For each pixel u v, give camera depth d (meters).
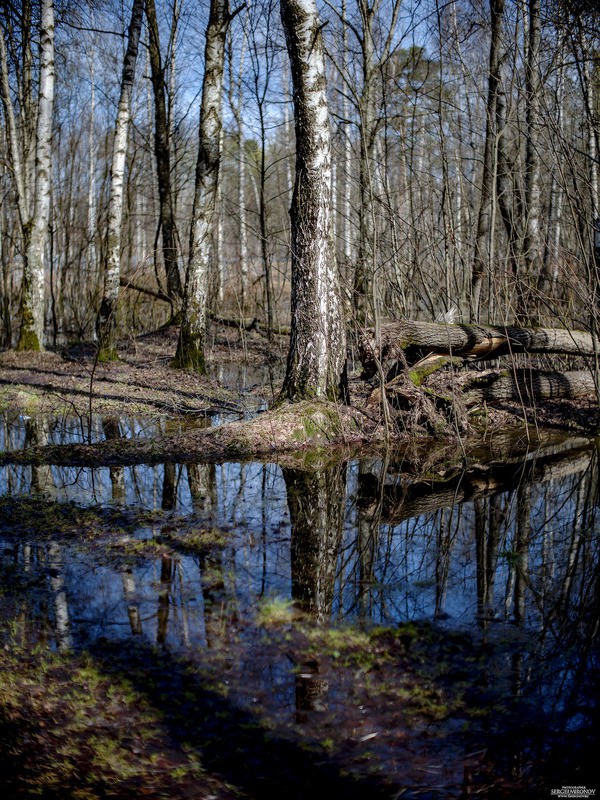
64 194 24.78
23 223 15.50
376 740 2.71
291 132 24.48
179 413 9.79
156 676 3.13
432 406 8.37
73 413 9.60
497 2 10.57
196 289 12.95
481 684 3.11
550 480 6.58
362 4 11.87
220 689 3.03
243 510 5.62
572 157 8.05
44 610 3.77
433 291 11.12
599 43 10.66
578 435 8.47
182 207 34.06
